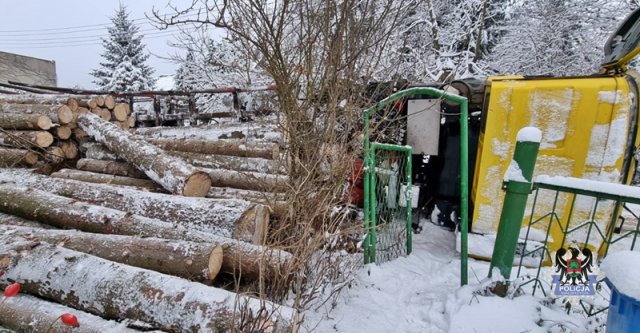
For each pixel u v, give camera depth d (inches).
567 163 99.6
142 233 87.5
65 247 77.4
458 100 88.4
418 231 134.8
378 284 97.6
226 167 156.9
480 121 112.4
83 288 62.8
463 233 90.6
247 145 161.2
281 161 96.1
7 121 167.5
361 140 99.3
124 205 107.1
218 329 55.7
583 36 359.9
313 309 83.2
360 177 118.8
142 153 135.5
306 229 80.5
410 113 123.3
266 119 146.0
